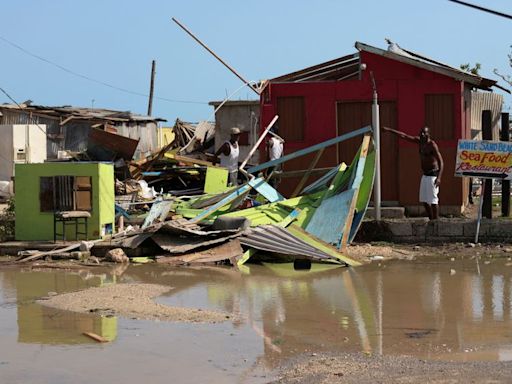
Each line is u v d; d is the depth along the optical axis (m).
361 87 17.67
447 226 15.23
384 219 15.90
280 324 8.63
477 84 18.58
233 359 7.21
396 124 17.67
